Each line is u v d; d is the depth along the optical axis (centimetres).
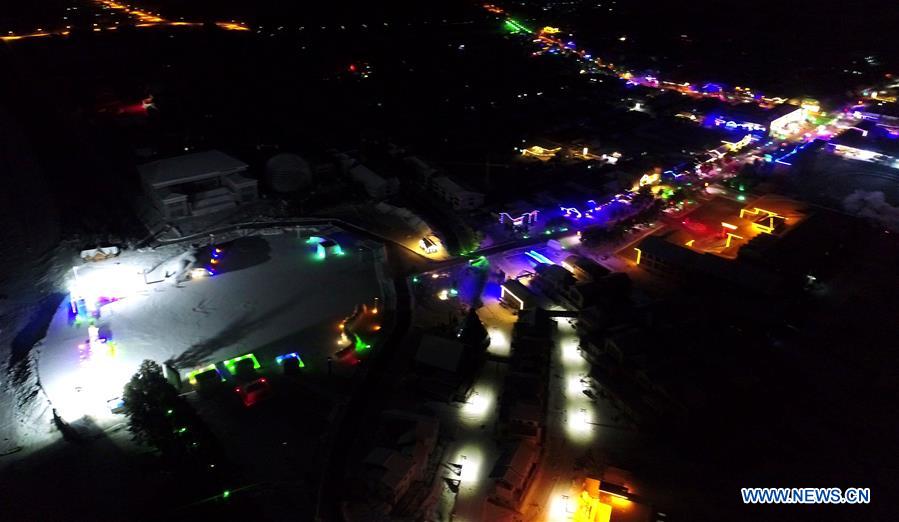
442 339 4316
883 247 5950
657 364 4069
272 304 5088
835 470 3578
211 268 5609
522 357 4350
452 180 7112
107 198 6944
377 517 3222
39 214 6588
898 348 4569
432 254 5878
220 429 3806
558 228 6406
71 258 5778
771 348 4556
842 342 4638
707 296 5028
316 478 3472
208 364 4366
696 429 3819
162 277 5450
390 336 4662
